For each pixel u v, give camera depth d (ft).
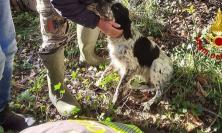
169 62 9.84
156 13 12.33
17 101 10.07
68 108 9.51
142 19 12.10
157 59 9.67
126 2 12.11
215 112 9.35
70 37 11.90
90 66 11.14
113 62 9.93
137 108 9.74
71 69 11.13
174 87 9.95
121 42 9.23
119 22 8.91
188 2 12.73
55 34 8.82
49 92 9.88
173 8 12.51
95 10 8.36
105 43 11.75
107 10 8.68
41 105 9.96
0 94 8.64
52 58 9.21
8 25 7.84
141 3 12.53
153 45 9.69
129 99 9.97
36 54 11.91
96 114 9.61
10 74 8.55
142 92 10.21
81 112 9.68
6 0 7.54
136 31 9.41
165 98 9.77
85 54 10.84
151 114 9.52
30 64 11.52
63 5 7.29
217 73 9.99
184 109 9.36
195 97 9.68
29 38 12.50
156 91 9.82
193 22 11.92
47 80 10.18
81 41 10.61
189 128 9.02
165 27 11.98
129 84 10.00
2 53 7.48
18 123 9.17
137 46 9.39
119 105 9.81
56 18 8.55
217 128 8.92
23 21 13.25
